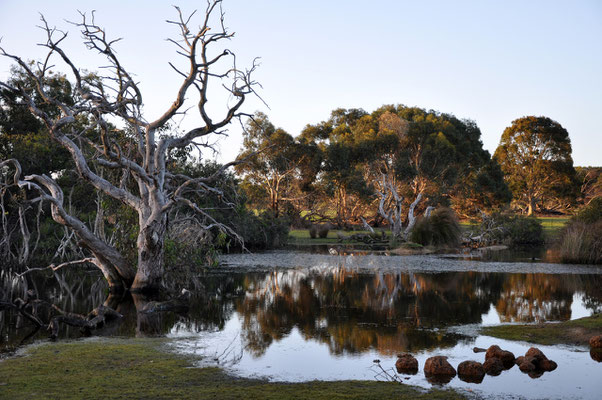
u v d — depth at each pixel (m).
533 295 16.64
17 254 26.77
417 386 7.43
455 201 63.00
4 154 31.61
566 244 28.05
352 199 60.88
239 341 10.45
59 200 16.98
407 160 51.66
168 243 18.86
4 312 14.18
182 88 15.85
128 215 20.20
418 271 23.58
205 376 7.88
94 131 29.38
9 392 6.97
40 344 10.06
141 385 7.35
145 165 17.23
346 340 10.50
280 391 7.13
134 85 16.52
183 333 11.30
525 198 84.50
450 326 11.85
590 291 17.47
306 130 63.06
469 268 24.73
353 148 52.75
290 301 15.70
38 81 15.62
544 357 8.59
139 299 16.31
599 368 8.34
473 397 6.95
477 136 62.03
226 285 19.42
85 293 17.75
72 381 7.51
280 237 39.50
